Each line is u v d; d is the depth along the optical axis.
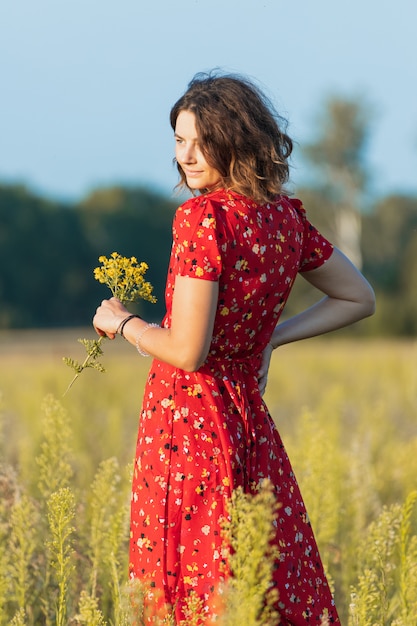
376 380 16.89
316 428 6.09
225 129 3.58
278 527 3.69
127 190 84.12
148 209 83.56
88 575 5.00
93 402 12.30
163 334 3.56
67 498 4.09
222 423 3.60
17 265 76.25
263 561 3.29
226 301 3.58
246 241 3.56
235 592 3.21
